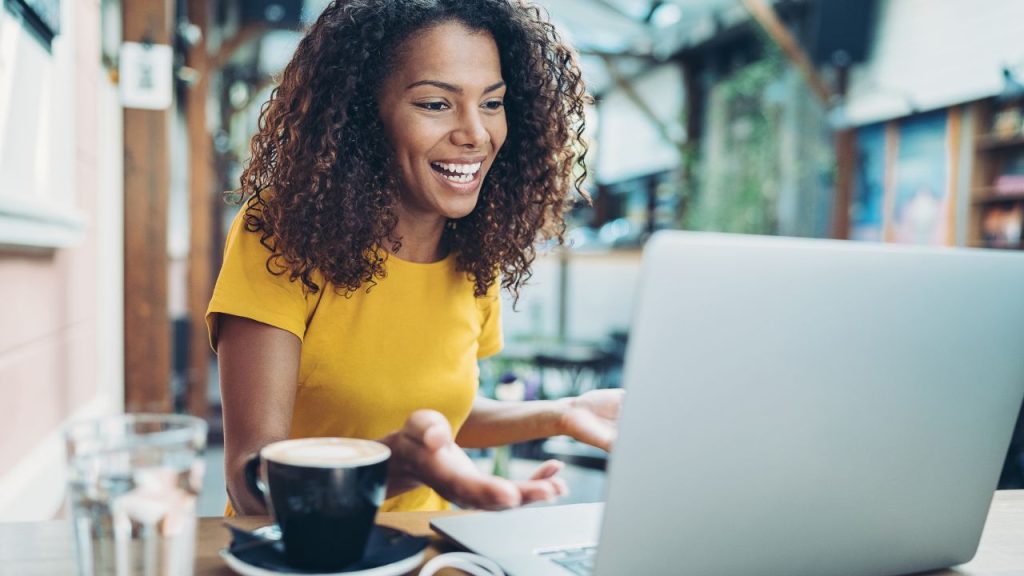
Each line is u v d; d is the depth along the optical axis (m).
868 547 0.75
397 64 1.12
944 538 0.79
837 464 0.70
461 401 1.25
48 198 2.23
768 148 7.89
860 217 6.97
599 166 11.05
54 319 2.55
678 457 0.62
